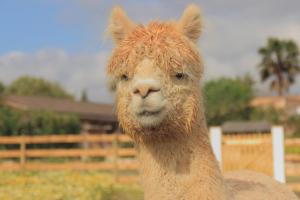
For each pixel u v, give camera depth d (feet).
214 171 11.95
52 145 85.46
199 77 12.03
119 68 11.62
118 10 13.00
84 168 52.54
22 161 55.47
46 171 53.57
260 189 15.06
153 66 11.11
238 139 35.83
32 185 37.93
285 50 206.08
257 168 35.29
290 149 86.99
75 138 54.08
